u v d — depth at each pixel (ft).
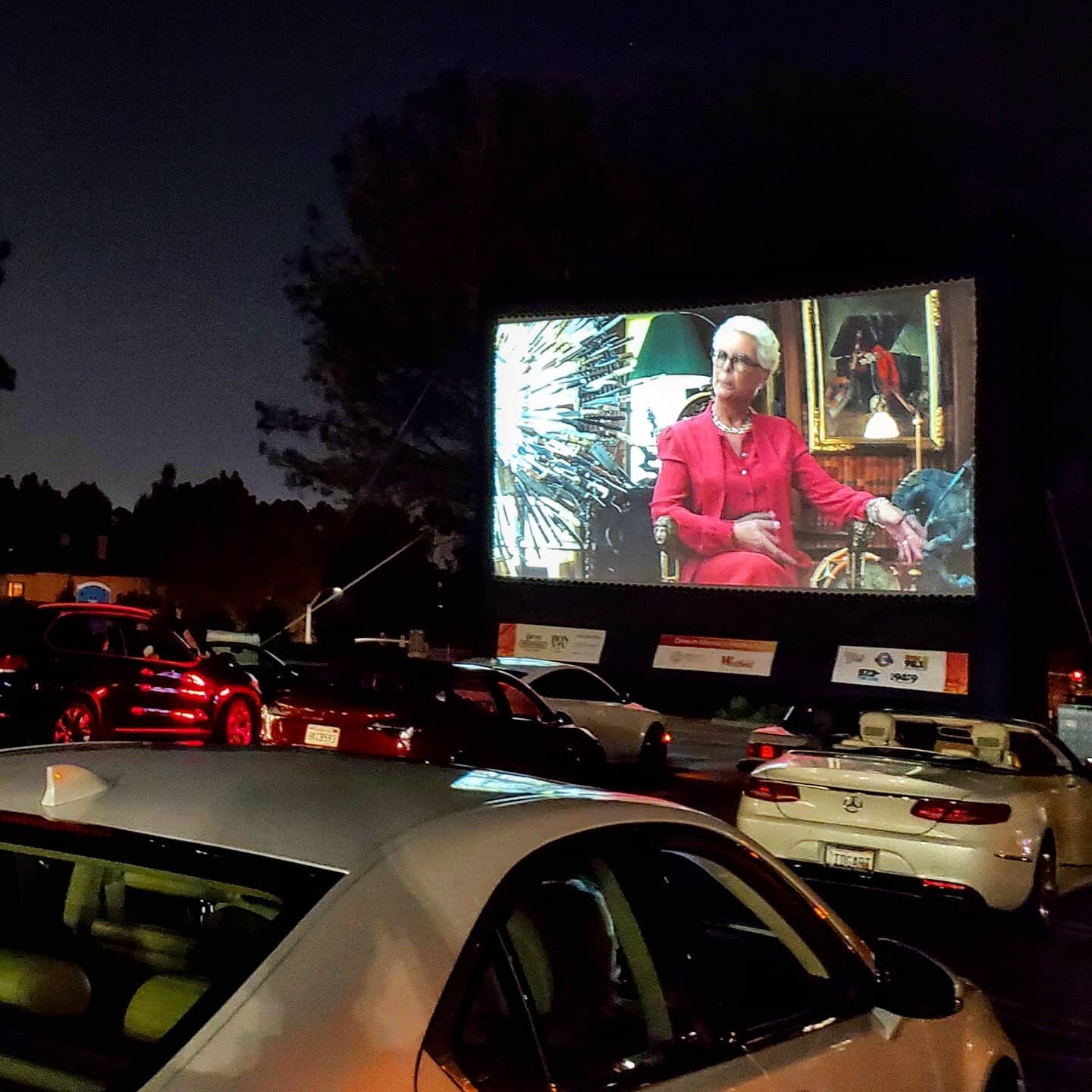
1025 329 81.46
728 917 14.05
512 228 121.80
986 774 31.68
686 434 88.74
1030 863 30.04
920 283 80.43
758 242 111.96
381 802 9.13
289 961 7.41
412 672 42.45
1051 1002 26.76
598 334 92.02
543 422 94.38
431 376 130.62
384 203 126.82
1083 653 109.50
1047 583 94.94
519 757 43.52
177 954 9.17
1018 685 80.07
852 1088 10.79
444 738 41.24
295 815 8.77
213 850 8.39
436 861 8.31
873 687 81.30
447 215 123.65
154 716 49.80
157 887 9.48
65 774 9.25
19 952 9.34
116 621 49.65
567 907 9.40
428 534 143.74
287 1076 6.91
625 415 91.15
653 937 10.10
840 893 34.88
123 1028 8.40
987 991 27.25
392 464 133.69
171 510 213.05
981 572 78.89
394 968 7.54
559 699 55.47
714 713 99.55
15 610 46.93
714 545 87.71
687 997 10.16
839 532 83.35
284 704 41.88
